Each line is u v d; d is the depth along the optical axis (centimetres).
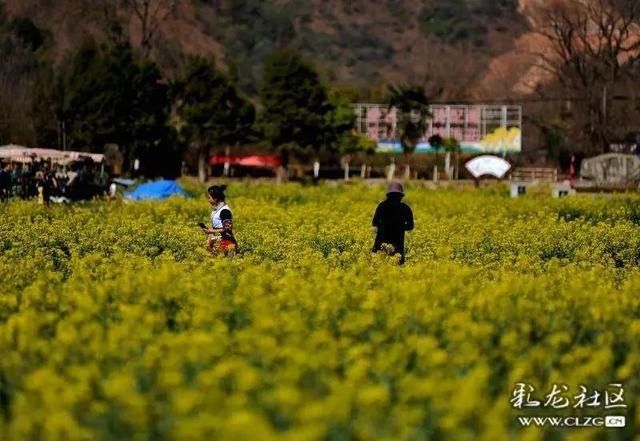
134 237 4053
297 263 3275
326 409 1485
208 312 2108
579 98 14812
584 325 2145
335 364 1762
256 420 1397
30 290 2405
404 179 12750
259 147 14450
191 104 12912
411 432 1489
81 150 12606
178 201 6391
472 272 2936
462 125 14625
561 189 8662
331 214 5744
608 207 6869
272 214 5672
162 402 1602
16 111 12950
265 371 1736
